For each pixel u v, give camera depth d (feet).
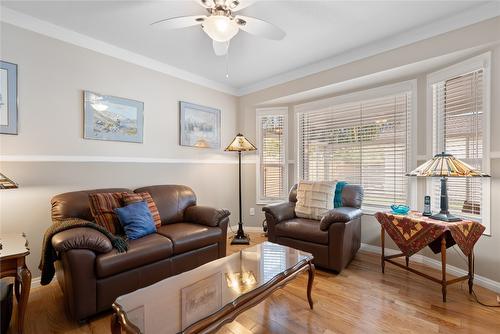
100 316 5.97
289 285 7.36
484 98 7.14
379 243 9.99
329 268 8.04
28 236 7.32
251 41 8.73
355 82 9.95
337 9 6.98
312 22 7.61
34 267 7.37
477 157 7.49
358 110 10.93
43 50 7.58
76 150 8.27
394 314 5.92
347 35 8.38
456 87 8.11
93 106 8.63
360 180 10.87
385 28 7.97
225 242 8.91
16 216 7.16
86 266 5.57
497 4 6.60
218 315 4.02
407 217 7.35
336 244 7.88
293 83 11.62
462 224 6.51
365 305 6.31
